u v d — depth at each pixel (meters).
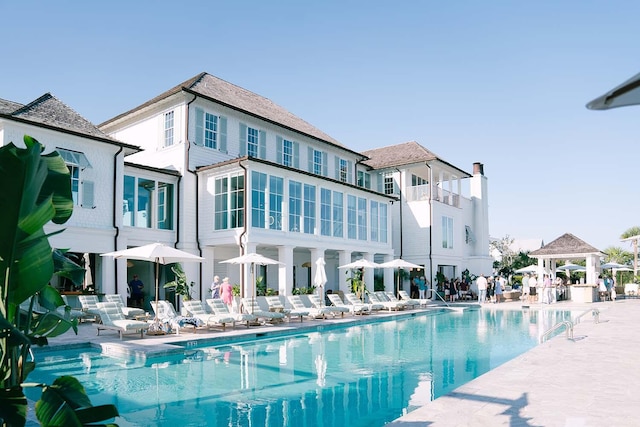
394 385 9.45
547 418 6.25
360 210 28.84
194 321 15.62
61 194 4.80
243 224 21.23
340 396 8.62
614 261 49.38
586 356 10.71
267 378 10.01
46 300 5.09
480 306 28.48
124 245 19.98
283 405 8.05
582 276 46.25
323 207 25.94
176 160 23.12
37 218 4.12
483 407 6.76
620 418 6.23
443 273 37.22
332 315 21.91
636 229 50.28
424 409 6.68
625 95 2.66
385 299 26.36
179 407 7.89
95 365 11.13
